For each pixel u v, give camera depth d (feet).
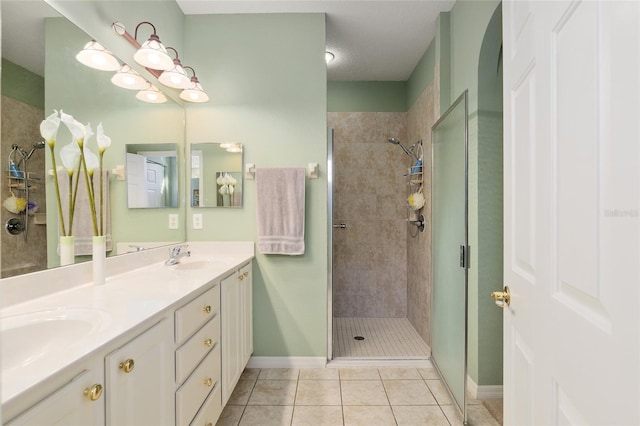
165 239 6.62
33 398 1.96
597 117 1.65
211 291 4.85
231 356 5.73
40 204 3.71
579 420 1.84
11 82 3.38
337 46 8.64
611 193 1.53
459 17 6.79
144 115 5.93
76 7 4.36
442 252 6.73
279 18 7.35
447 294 6.40
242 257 6.93
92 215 4.45
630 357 1.40
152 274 5.13
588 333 1.73
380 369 7.36
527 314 2.60
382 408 5.88
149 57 5.28
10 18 3.41
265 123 7.38
